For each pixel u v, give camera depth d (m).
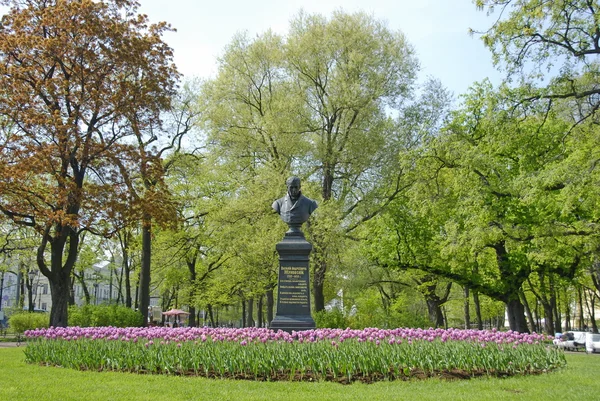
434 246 29.30
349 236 29.27
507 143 21.91
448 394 8.85
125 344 12.44
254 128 29.86
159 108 26.02
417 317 27.75
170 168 31.31
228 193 33.69
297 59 29.86
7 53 23.38
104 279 48.69
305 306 15.06
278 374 10.80
